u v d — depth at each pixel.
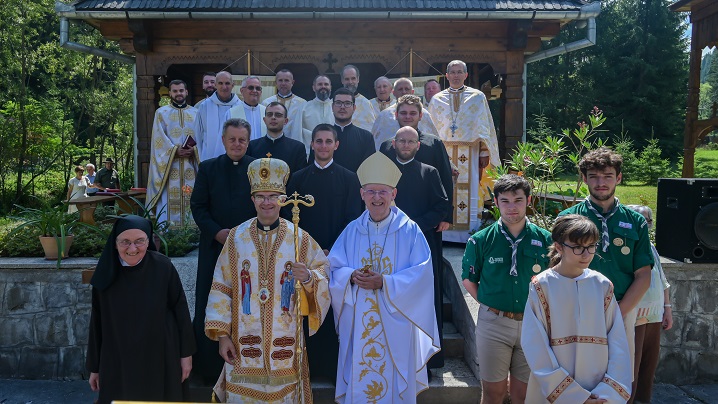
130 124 24.05
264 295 3.89
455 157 7.72
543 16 8.94
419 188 5.04
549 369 3.12
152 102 9.41
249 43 9.41
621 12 36.28
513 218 3.75
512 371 3.91
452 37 9.41
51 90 23.44
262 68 9.45
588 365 3.11
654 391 5.55
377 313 4.11
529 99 34.22
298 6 8.98
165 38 9.34
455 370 5.13
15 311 5.71
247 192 4.82
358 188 4.93
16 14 20.92
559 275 3.20
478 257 3.95
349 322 4.14
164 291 3.86
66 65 22.98
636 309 4.29
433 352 4.19
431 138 5.62
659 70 34.06
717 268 5.57
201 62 9.41
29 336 5.71
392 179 4.12
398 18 9.07
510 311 3.80
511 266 3.78
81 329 5.71
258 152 5.59
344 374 4.17
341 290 4.04
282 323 3.91
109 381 3.78
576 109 33.91
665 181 5.83
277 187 3.92
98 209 7.27
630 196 15.66
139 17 8.82
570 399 3.05
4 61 21.39
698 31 13.75
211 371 4.79
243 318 3.90
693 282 5.66
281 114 5.54
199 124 7.91
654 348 4.79
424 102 8.68
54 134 20.72
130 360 3.75
